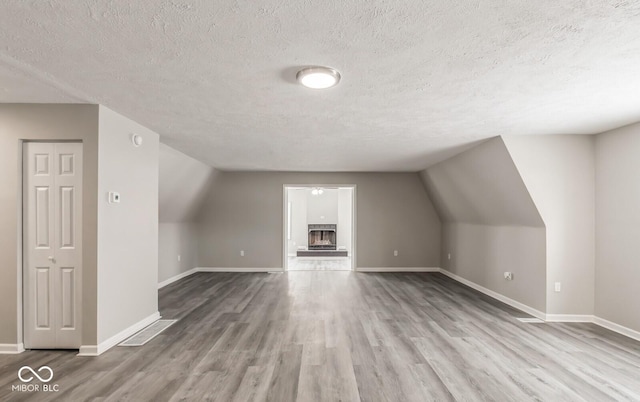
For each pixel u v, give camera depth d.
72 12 1.67
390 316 4.56
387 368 2.98
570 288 4.35
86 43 2.00
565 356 3.25
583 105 3.12
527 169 4.32
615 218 4.00
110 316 3.41
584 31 1.85
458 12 1.67
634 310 3.75
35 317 3.27
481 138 4.48
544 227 4.40
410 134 4.29
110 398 2.47
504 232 5.39
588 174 4.32
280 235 8.14
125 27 1.82
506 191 4.85
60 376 2.79
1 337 3.22
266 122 3.76
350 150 5.37
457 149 5.19
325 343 3.57
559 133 4.24
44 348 3.28
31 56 2.18
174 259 7.00
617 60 2.20
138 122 3.79
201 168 6.76
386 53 2.12
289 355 3.26
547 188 4.34
